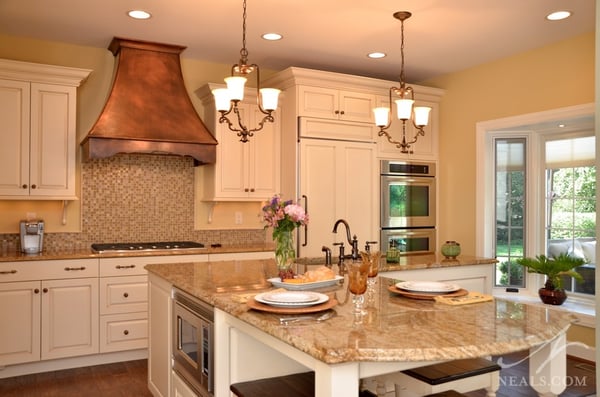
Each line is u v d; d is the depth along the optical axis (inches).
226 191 185.0
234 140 186.2
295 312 75.8
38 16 147.9
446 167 212.5
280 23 152.8
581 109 163.6
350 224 192.2
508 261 202.2
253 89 187.8
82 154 176.1
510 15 146.3
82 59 177.2
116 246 172.1
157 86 172.7
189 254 170.2
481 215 197.6
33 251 161.0
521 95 182.5
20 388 141.3
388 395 110.0
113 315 160.6
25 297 149.3
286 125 189.3
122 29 159.5
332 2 136.8
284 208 108.0
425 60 191.8
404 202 205.8
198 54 186.7
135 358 167.3
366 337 63.9
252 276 111.7
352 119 192.9
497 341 62.4
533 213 197.5
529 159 198.1
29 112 157.8
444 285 97.0
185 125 172.9
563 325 71.7
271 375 90.1
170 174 191.2
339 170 190.2
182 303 104.7
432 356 58.6
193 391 98.0
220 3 137.4
